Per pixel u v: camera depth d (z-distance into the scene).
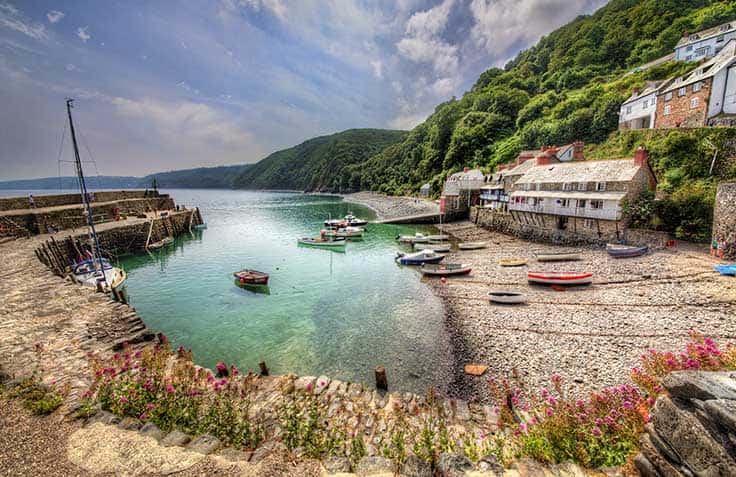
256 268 35.38
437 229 57.22
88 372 10.49
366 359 16.75
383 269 34.28
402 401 12.41
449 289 26.55
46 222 38.97
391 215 78.19
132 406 7.61
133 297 26.80
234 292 27.69
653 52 76.50
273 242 50.03
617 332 16.83
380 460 5.80
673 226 28.41
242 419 7.78
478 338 17.92
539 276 24.75
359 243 48.53
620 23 95.69
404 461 5.79
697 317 17.05
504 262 31.27
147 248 44.91
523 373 14.39
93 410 7.32
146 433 6.52
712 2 77.50
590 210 32.78
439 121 124.19
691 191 28.28
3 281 21.05
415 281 29.62
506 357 15.79
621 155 46.25
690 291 19.61
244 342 18.92
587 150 55.53
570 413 6.61
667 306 18.67
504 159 78.00
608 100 59.53
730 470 3.49
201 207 111.38
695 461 3.90
